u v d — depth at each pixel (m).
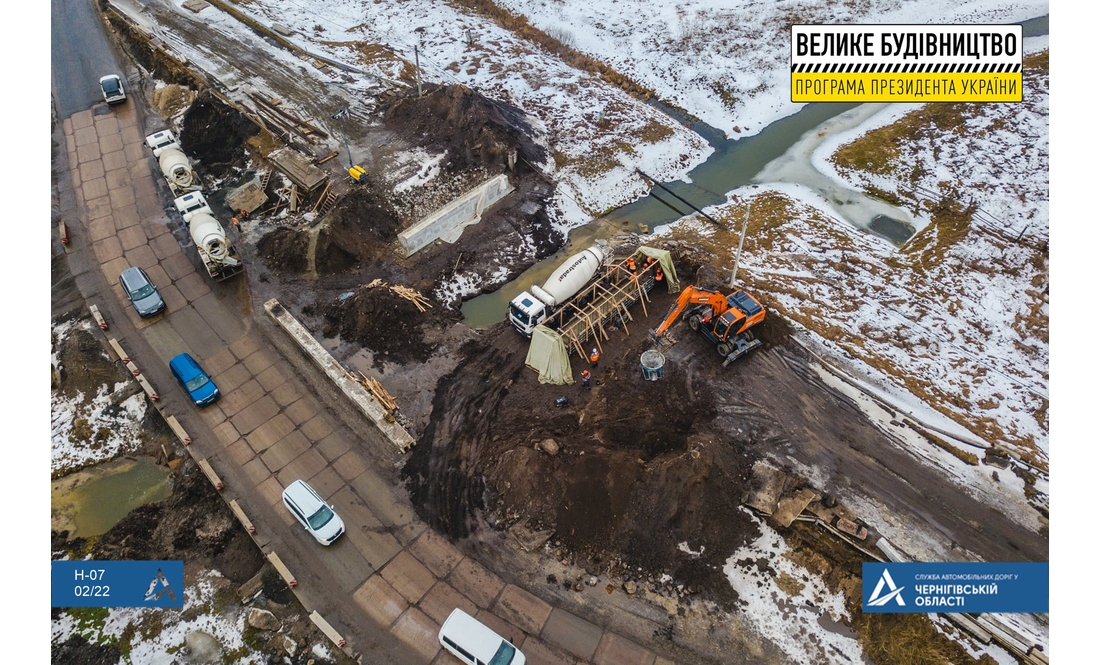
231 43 51.75
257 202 38.91
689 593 24.56
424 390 31.11
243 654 23.14
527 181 41.97
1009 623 23.59
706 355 32.78
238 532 26.42
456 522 26.47
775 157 46.09
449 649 22.56
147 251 37.22
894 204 42.12
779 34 55.00
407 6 58.12
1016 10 57.53
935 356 33.22
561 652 23.11
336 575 24.97
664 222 40.91
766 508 26.47
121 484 28.22
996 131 45.91
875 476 28.25
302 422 29.78
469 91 44.97
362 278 36.06
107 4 54.94
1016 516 26.95
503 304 35.66
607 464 27.00
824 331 34.16
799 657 23.08
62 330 33.50
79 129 44.94
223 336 33.19
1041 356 33.09
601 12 57.81
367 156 42.50
